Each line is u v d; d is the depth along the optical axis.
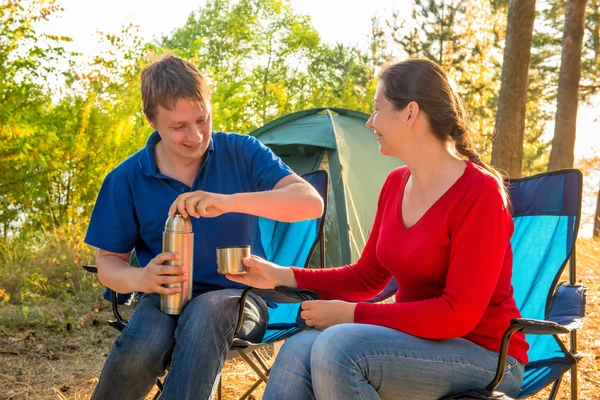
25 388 3.35
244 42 27.55
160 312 2.03
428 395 1.71
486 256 1.74
